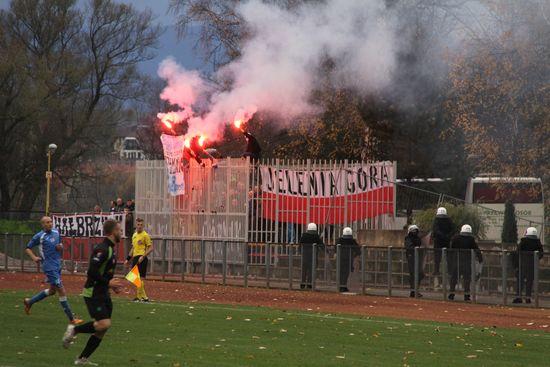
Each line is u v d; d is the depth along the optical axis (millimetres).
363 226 57438
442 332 31391
